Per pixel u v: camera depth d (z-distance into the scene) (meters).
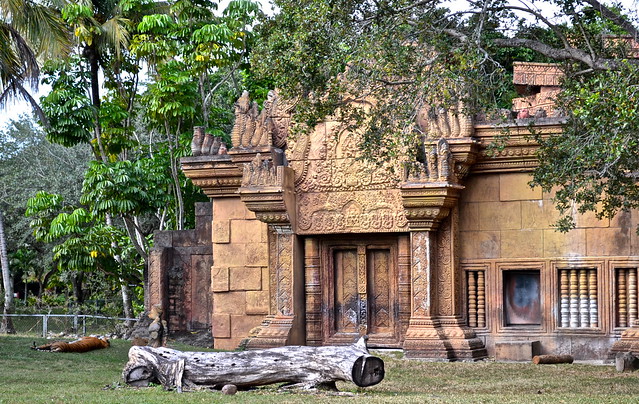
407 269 18.47
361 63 13.12
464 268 18.38
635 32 12.30
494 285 18.19
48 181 38.16
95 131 28.00
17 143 42.12
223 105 31.88
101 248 25.95
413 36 13.05
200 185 20.17
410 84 13.68
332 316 19.17
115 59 28.44
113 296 32.72
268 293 19.69
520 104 20.77
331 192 18.80
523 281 18.41
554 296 17.84
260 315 19.88
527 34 14.02
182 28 26.03
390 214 18.33
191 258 21.27
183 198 28.02
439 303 18.11
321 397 10.98
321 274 19.25
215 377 11.66
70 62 26.62
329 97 13.71
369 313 18.97
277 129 19.47
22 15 22.28
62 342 16.58
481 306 18.28
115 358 16.06
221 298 20.20
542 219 17.97
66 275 35.91
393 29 12.77
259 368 11.66
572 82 13.65
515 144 17.66
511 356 17.41
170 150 25.36
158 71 26.48
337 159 18.73
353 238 19.03
